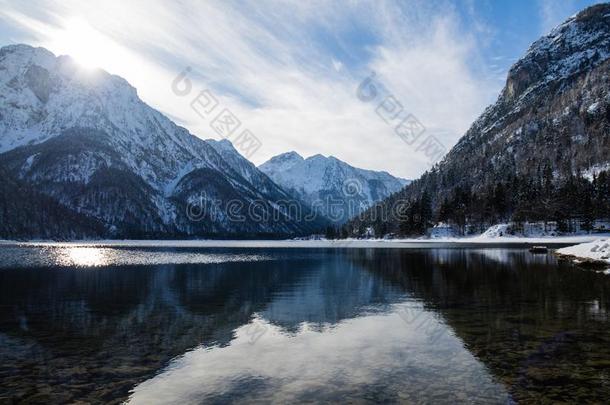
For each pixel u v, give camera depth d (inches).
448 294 1108.5
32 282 1503.4
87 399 423.5
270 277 1663.4
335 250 4306.1
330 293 1189.7
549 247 3572.8
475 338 636.7
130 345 636.1
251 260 2800.2
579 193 5531.5
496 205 5930.1
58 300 1089.4
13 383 470.0
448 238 6092.5
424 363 521.0
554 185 6353.3
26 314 898.1
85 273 1847.9
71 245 5900.6
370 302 1016.2
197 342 653.3
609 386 431.2
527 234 5364.2
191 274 1800.0
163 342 654.5
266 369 512.4
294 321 809.5
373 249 4271.7
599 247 1843.0
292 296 1143.0
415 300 1026.7
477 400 400.2
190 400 416.8
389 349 592.7
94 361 551.5
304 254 3604.8
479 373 477.4
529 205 5772.6
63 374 500.1
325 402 404.5
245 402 409.4
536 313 818.8
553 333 656.4
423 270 1809.8
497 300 984.3
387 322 781.3
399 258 2667.3
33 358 567.2
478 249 3587.6
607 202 5383.9
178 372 504.1
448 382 450.6
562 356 534.3
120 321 820.0
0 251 3873.0
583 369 484.1
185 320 828.0
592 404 386.9
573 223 5487.2
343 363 530.6
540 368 489.7
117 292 1247.5
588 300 953.5
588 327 694.5
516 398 403.5
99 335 701.9
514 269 1695.4
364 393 425.1
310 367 517.3
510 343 601.9
